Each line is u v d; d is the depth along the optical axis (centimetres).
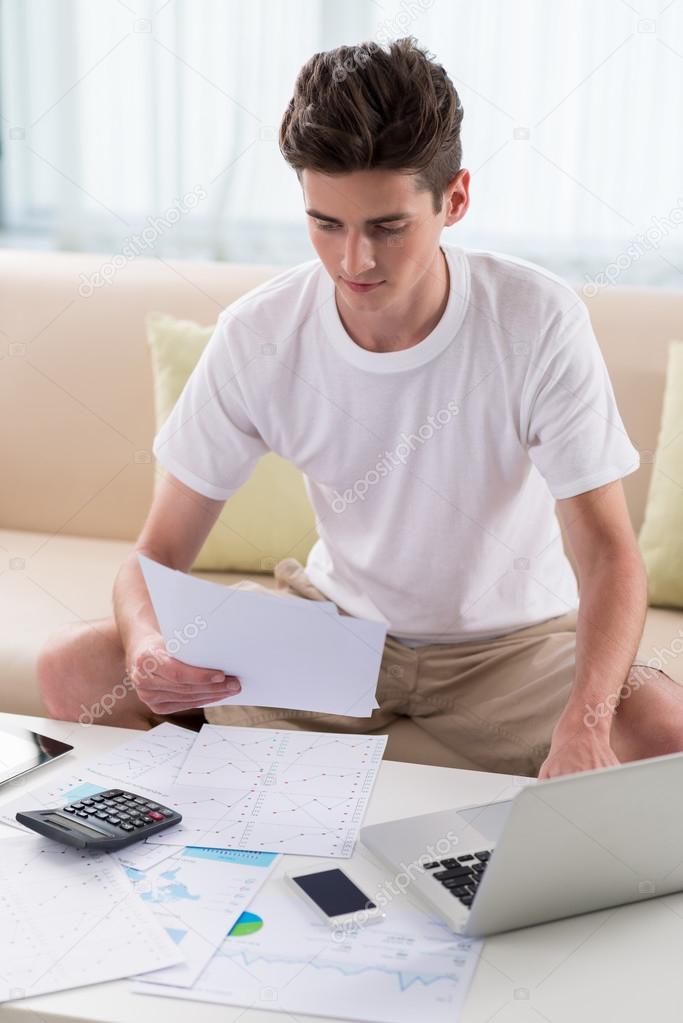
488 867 84
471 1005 81
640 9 234
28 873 97
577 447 135
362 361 139
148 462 206
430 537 145
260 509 190
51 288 213
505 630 150
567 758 113
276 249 260
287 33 250
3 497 213
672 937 90
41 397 211
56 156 264
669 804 88
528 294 139
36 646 164
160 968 85
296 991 83
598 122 240
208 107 255
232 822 106
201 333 196
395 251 121
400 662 150
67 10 255
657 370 189
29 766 117
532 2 238
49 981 83
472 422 140
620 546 132
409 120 115
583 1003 82
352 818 107
